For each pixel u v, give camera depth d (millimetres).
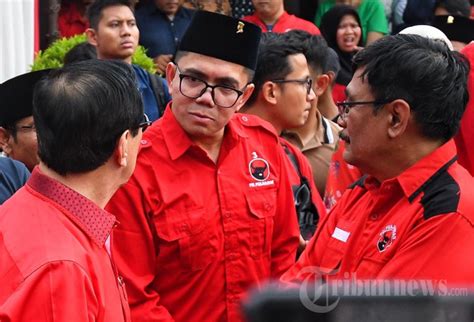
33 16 8664
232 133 4184
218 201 4059
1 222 2795
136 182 3912
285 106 5344
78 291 2604
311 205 4832
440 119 3184
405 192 3197
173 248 3945
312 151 5848
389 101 3178
